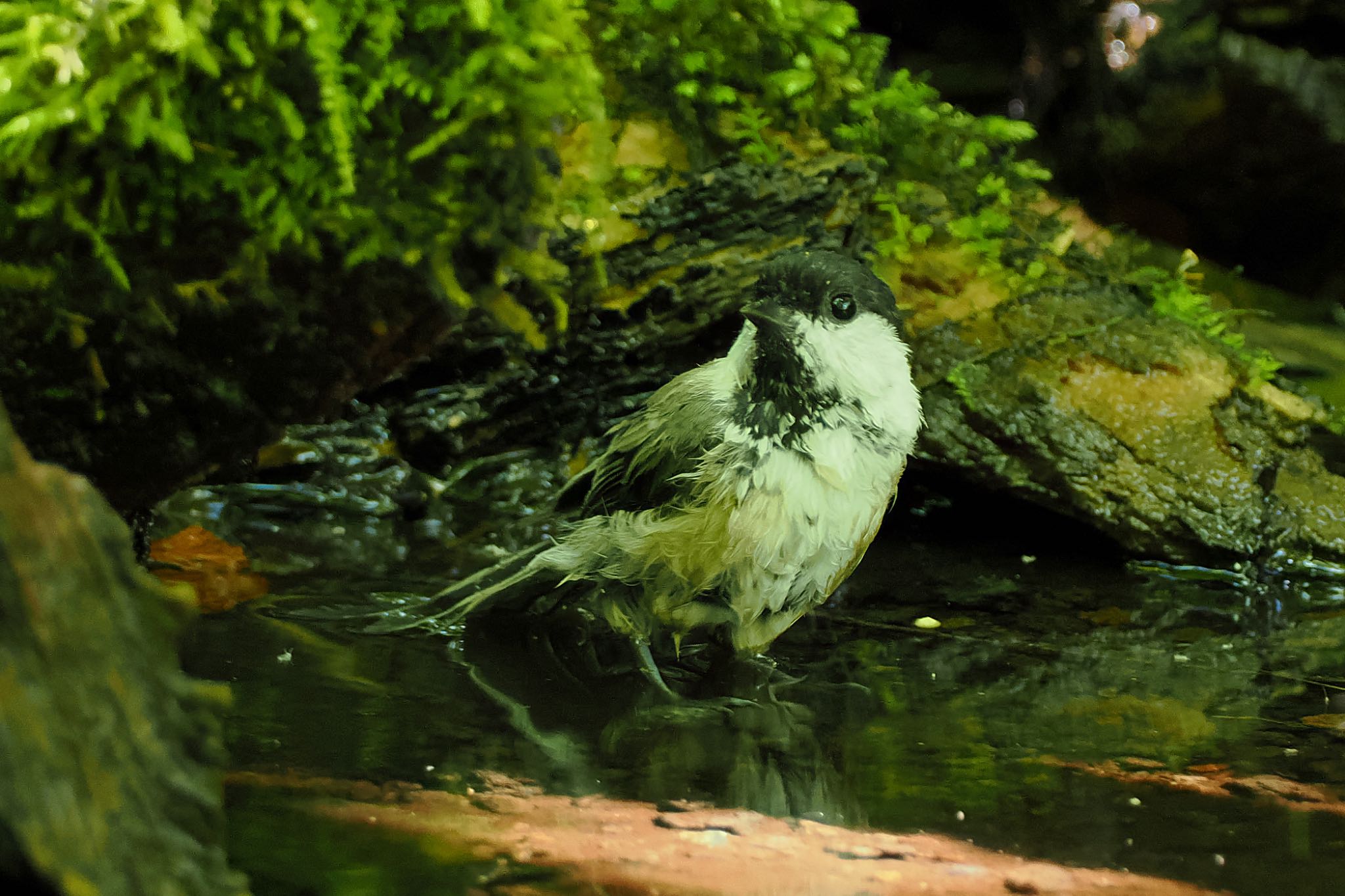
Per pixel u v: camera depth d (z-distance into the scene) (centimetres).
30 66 456
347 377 588
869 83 1206
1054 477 1005
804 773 544
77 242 507
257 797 477
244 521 952
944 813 504
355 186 516
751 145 1034
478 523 993
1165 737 611
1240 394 1081
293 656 677
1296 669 738
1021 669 727
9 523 256
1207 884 439
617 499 756
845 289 674
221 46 474
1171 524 989
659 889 412
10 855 233
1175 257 1603
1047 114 1739
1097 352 1084
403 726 579
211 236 519
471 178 542
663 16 1037
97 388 539
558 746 567
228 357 556
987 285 1154
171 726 297
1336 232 1589
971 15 1877
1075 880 438
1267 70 1494
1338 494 1020
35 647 255
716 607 719
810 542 682
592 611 780
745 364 694
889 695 672
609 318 1026
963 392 1034
